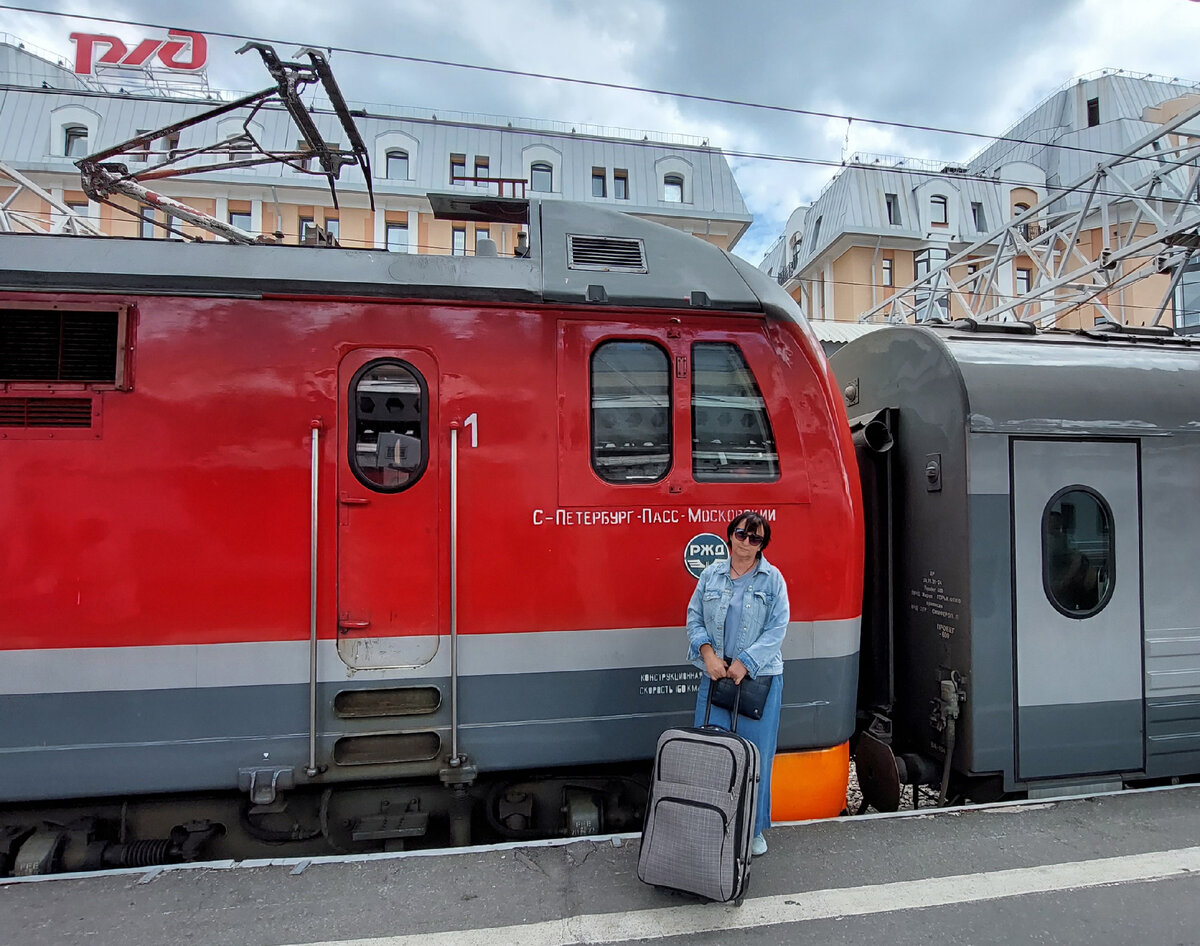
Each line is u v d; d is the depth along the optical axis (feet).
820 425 11.50
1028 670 12.17
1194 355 13.92
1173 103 99.91
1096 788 12.47
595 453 10.85
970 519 11.98
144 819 10.48
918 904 9.14
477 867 9.71
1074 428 12.44
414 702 10.32
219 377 10.06
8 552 9.56
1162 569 12.80
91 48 77.15
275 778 9.93
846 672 11.48
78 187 73.67
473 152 81.66
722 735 8.88
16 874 9.86
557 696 10.62
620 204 83.20
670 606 10.91
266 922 8.57
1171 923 8.89
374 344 10.41
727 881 8.54
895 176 93.50
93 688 9.66
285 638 10.01
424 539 10.36
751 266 11.87
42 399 9.75
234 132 74.54
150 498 9.81
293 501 10.09
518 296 10.80
